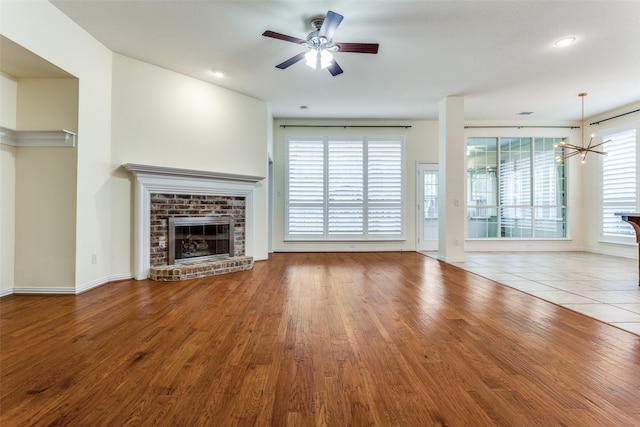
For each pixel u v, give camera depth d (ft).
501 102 18.24
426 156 22.09
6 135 10.09
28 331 7.37
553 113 20.56
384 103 18.34
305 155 21.74
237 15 9.87
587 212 22.03
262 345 6.69
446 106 17.20
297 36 11.07
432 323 8.03
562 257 19.39
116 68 12.28
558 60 12.92
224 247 15.85
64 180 10.48
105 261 12.01
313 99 17.62
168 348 6.52
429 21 10.16
